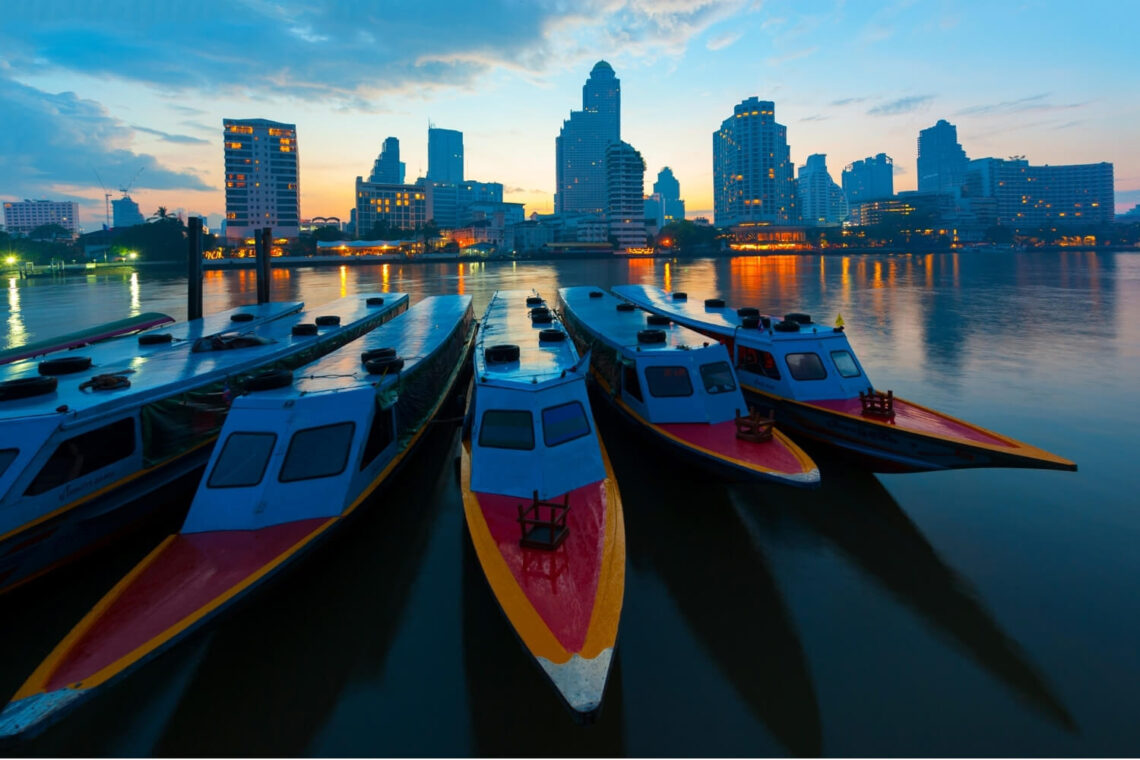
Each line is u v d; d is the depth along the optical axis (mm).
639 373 13828
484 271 123625
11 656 8297
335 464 9750
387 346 16312
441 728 6992
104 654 6535
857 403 14266
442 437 16812
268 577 7883
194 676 7879
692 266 140125
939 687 7480
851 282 70562
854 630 8531
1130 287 57969
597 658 6406
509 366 12578
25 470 9008
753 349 15906
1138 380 20891
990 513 11766
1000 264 115938
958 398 19031
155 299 58750
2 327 38844
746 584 9664
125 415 10750
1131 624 8531
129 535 11219
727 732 6863
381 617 9000
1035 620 8648
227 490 9203
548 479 10008
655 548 10773
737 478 11250
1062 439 15312
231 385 13500
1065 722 6910
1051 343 28031
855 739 6734
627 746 6695
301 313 23078
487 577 7824
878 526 11391
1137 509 11758
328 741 6836
